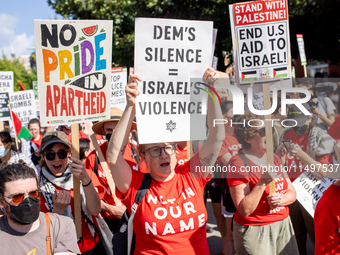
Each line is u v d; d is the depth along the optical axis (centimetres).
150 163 250
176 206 244
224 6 1196
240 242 308
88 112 292
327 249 230
